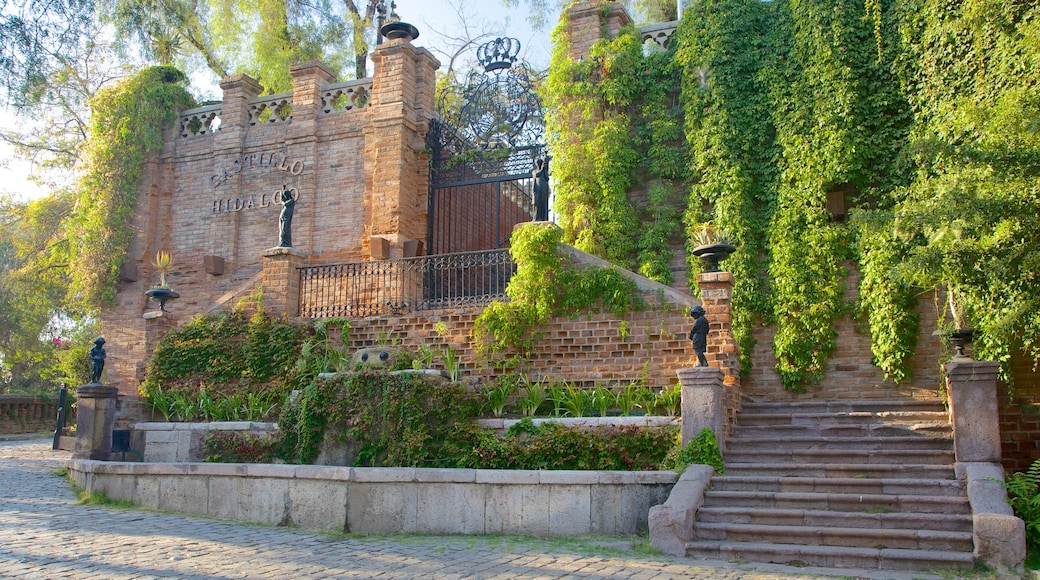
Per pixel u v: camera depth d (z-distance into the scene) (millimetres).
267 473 10648
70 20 12484
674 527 8766
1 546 8367
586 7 17328
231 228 19500
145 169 20469
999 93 12344
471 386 11992
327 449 11906
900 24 14594
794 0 15695
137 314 19906
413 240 17359
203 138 20203
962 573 7785
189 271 19781
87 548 8430
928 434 11203
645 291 12766
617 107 16844
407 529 10039
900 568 8023
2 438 22891
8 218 31938
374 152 18156
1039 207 9102
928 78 14023
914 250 10297
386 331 14492
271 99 19844
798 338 14523
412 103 18297
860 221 10406
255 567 7848
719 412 10445
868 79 14945
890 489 9430
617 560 8328
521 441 11125
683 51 16344
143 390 15188
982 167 9758
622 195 16250
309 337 14664
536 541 9367
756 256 15242
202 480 11086
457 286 15867
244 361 14805
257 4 23922
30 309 31859
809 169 14883
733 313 14961
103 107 20562
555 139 17016
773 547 8445
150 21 21312
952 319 13398
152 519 10375
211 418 14016
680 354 12375
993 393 9664
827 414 12164
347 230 18297
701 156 15711
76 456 13383
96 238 20062
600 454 10672
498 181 17422
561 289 13297
